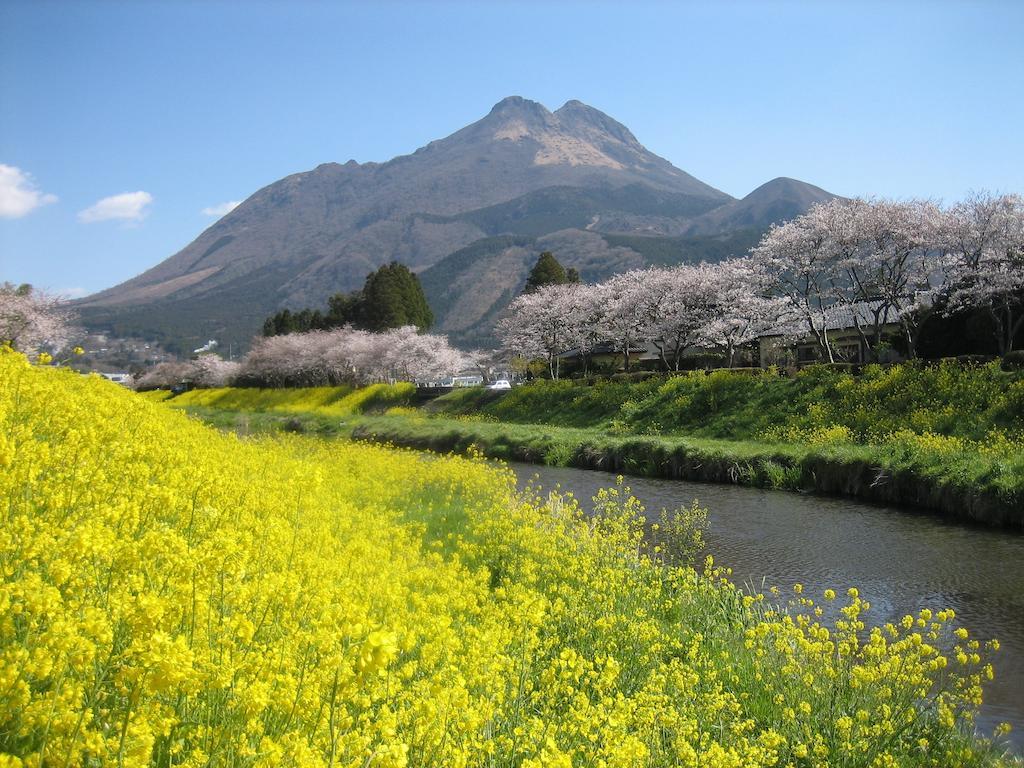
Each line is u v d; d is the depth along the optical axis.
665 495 19.98
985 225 29.31
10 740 2.68
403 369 62.34
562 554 9.66
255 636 4.17
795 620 9.35
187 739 3.20
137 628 2.79
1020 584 11.36
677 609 8.74
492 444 31.16
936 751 5.79
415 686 4.19
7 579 3.56
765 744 5.00
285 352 70.56
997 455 18.00
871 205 32.28
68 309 41.94
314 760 2.86
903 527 15.46
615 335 48.22
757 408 29.05
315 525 8.14
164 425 10.98
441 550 10.32
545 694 5.50
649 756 4.45
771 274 38.47
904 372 26.20
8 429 6.23
